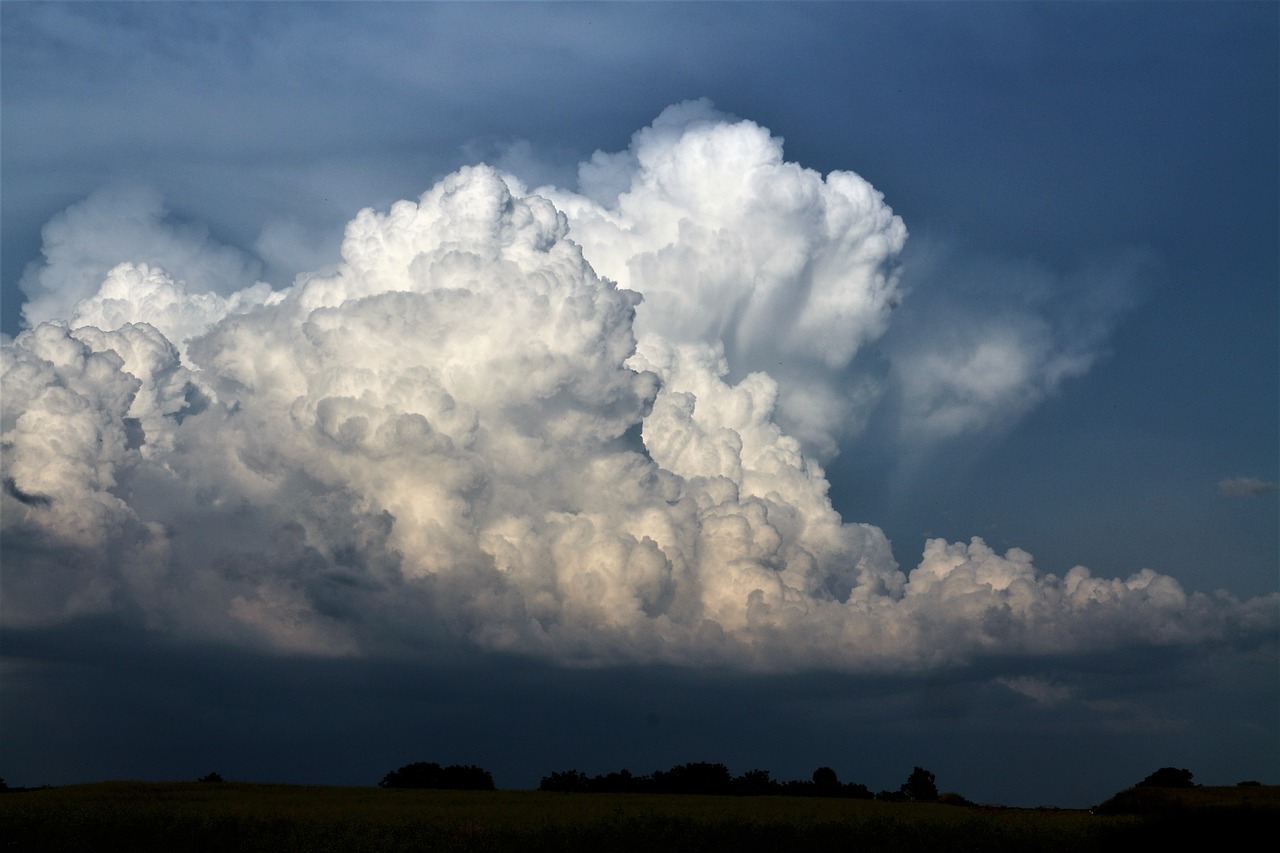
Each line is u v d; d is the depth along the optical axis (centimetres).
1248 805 6106
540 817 6028
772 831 5834
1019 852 5559
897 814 6397
